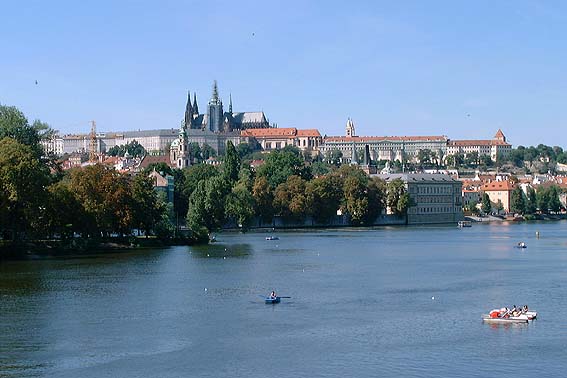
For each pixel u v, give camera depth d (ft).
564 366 488.44
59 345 532.32
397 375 472.44
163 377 469.57
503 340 547.49
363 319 613.93
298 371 479.41
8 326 582.35
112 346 530.68
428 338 553.64
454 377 469.16
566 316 624.18
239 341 545.03
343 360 500.74
